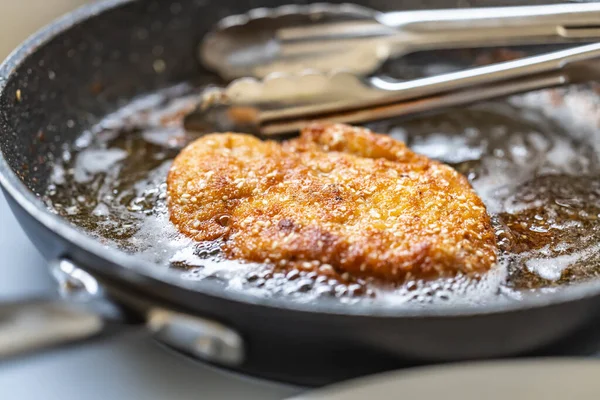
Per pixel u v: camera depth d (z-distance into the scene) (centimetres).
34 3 70
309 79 54
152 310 40
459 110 59
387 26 60
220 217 47
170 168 51
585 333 41
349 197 47
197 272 45
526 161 55
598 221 50
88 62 58
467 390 39
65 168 53
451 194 48
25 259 49
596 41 59
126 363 44
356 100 54
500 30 58
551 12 56
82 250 40
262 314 39
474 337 40
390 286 44
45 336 38
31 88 53
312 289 44
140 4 60
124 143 56
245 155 50
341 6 64
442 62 64
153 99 60
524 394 39
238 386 44
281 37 61
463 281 44
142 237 48
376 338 39
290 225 45
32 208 42
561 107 59
